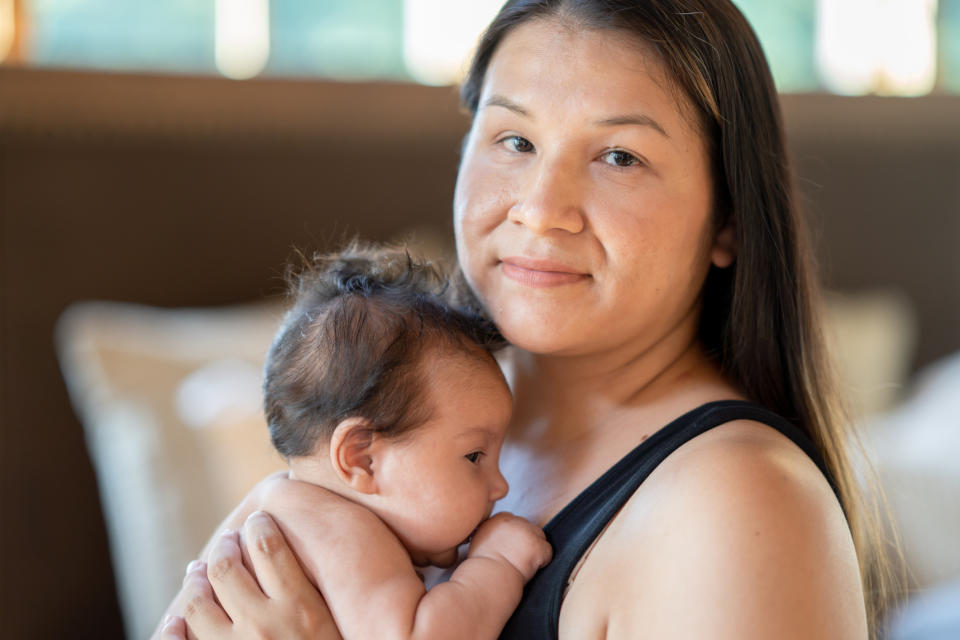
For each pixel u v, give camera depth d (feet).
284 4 8.25
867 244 9.17
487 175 3.37
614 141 3.19
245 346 7.20
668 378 3.55
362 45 8.41
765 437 3.04
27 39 7.89
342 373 3.22
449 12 8.47
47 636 7.95
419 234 8.38
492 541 3.15
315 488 3.30
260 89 7.99
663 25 3.19
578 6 3.24
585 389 3.58
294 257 8.16
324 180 8.20
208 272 8.05
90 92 7.73
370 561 3.06
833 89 9.15
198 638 3.16
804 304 3.58
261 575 3.11
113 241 7.89
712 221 3.45
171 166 7.93
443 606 2.95
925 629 5.84
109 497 6.88
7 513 7.84
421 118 8.29
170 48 8.13
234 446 6.24
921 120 9.02
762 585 2.62
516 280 3.29
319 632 3.04
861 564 3.70
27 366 7.81
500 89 3.34
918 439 7.58
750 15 8.98
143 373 6.90
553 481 3.48
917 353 9.36
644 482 3.09
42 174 7.74
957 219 9.25
